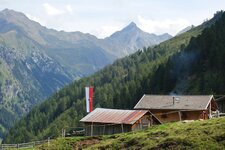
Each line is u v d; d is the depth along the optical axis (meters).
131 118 102.31
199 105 112.50
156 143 73.62
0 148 109.56
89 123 106.50
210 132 72.25
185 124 85.62
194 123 83.62
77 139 92.81
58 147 89.81
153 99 118.94
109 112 108.12
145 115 105.50
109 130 103.75
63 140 93.12
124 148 77.12
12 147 112.00
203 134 72.00
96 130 105.44
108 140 87.00
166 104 115.94
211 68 190.12
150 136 79.25
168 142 71.62
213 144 66.81
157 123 106.81
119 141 81.19
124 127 102.12
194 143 68.69
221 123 77.44
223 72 179.75
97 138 91.94
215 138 68.81
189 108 112.19
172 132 78.25
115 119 103.31
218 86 170.50
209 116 111.50
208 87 173.88
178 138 71.88
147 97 120.31
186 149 67.69
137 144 76.56
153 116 106.38
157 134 79.62
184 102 115.00
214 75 179.38
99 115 107.19
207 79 180.12
